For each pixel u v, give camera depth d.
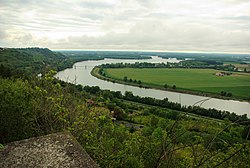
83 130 6.00
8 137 6.64
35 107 6.74
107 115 6.59
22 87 7.46
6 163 3.32
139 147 6.30
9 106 6.66
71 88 6.95
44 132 6.36
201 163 3.30
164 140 3.27
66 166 3.28
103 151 5.62
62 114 6.31
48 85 6.62
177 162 4.33
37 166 3.26
